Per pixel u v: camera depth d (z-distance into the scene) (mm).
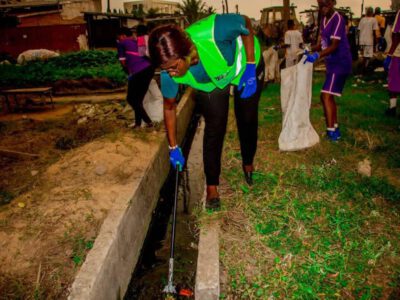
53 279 2754
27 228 3248
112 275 2920
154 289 3254
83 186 3914
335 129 5031
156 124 6078
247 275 2816
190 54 2439
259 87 3533
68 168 4340
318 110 6668
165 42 2293
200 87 3020
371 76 10195
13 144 6102
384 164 4348
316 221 3330
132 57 5551
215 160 3385
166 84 2922
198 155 6281
